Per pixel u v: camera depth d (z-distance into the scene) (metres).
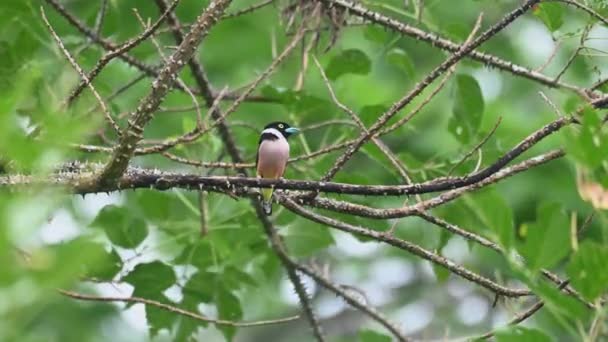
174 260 11.99
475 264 17.45
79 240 4.43
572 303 5.79
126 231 11.30
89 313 16.89
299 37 11.61
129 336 17.20
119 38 15.81
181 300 11.99
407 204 9.70
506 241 5.91
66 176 7.89
